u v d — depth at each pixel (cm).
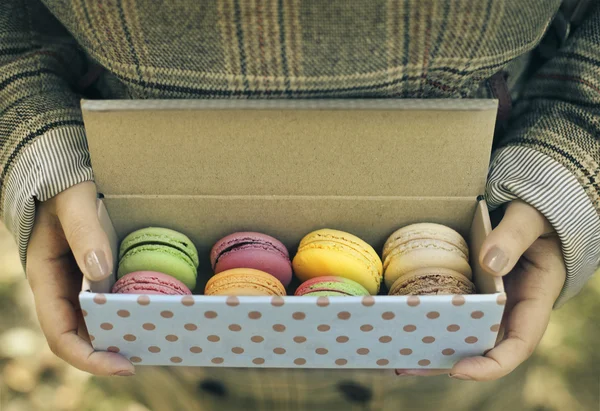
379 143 46
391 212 49
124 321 43
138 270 48
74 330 47
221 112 45
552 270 48
